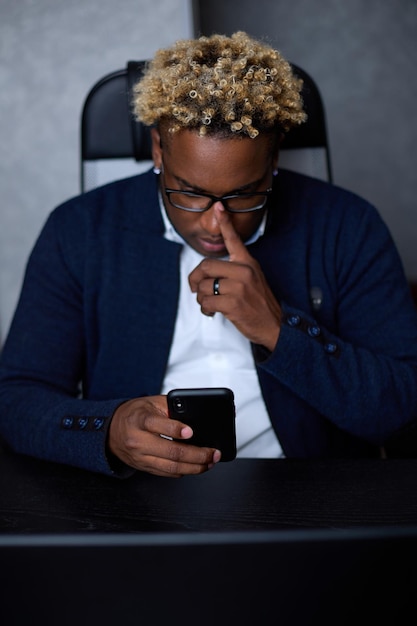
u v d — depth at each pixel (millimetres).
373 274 1274
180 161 1051
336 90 3859
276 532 354
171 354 1257
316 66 3842
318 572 358
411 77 3828
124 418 966
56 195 2246
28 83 2189
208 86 1002
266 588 361
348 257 1282
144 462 923
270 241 1264
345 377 1124
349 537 352
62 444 1013
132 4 2139
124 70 1482
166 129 1063
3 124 2217
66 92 2186
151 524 818
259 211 1139
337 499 876
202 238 1130
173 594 363
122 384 1241
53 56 2174
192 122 1010
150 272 1259
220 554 355
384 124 3877
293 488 914
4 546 351
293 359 1101
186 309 1265
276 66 1084
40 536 352
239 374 1254
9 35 2174
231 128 1004
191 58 1064
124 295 1256
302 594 361
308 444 1231
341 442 1272
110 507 870
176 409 920
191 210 1092
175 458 906
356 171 3930
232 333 1252
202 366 1260
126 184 1344
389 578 358
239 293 1081
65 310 1272
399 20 3787
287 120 1095
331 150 3916
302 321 1118
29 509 868
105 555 355
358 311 1267
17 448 1086
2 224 2271
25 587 359
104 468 965
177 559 356
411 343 1228
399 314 1250
